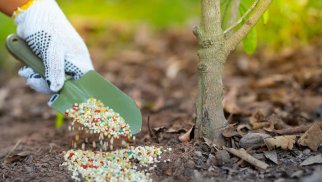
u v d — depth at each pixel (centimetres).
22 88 214
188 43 260
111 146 130
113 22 293
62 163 130
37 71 135
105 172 123
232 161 124
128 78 211
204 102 129
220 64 128
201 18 128
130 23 298
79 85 135
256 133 129
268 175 120
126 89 200
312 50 194
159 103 177
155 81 205
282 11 166
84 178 123
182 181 119
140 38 270
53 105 133
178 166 123
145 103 180
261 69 196
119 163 126
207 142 128
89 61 138
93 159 128
